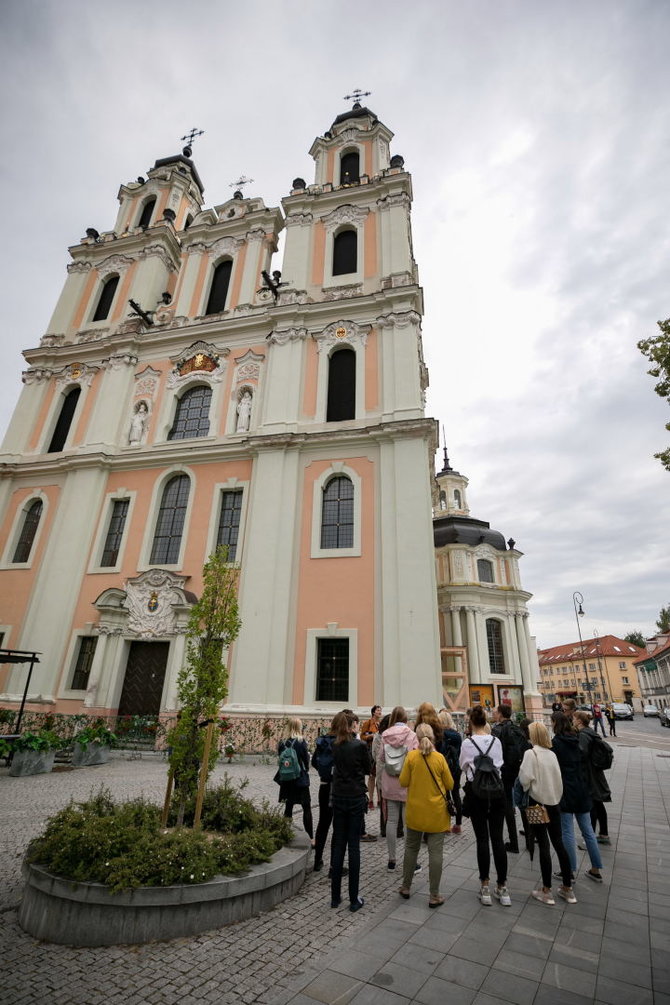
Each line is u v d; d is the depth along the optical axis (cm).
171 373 2444
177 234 2992
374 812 1012
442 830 579
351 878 562
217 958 461
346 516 1941
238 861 574
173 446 2264
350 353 2233
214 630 786
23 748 1266
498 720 861
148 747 1659
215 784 1140
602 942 496
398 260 2330
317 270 2467
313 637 1752
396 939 497
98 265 2964
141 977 431
